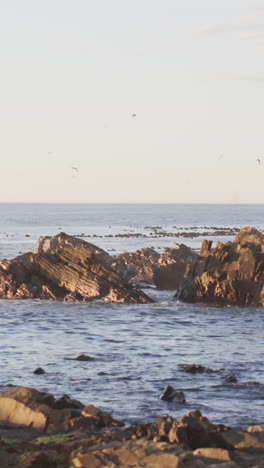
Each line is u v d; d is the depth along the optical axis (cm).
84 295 9275
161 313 8238
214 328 7162
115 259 12075
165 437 2469
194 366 4909
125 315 8019
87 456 2130
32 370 4869
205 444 2453
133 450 2156
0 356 5444
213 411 3775
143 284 11412
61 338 6462
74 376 4669
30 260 9794
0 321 7488
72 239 12169
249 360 5391
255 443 2467
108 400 3997
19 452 2302
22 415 2872
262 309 8631
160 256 12706
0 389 4219
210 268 9525
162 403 3938
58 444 2362
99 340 6369
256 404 3947
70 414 2866
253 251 9462
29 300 9206
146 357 5481
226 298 9069
